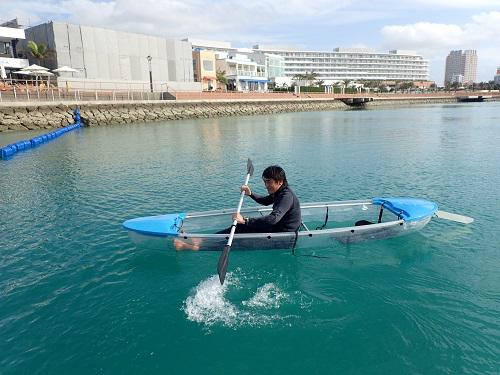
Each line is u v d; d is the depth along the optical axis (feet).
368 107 277.64
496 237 24.18
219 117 165.89
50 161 54.54
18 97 105.29
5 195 36.22
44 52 140.46
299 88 289.12
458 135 84.28
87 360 14.02
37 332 15.61
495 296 17.65
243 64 281.74
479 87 497.87
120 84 158.40
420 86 551.59
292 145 71.56
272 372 13.34
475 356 13.80
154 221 22.27
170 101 151.84
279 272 19.98
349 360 13.79
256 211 24.38
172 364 13.80
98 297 18.12
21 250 23.50
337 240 21.43
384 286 18.57
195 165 51.49
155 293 18.37
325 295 17.89
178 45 190.49
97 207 32.30
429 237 24.18
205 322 16.12
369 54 556.51
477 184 38.17
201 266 20.67
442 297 17.58
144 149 67.00
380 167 48.24
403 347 14.34
